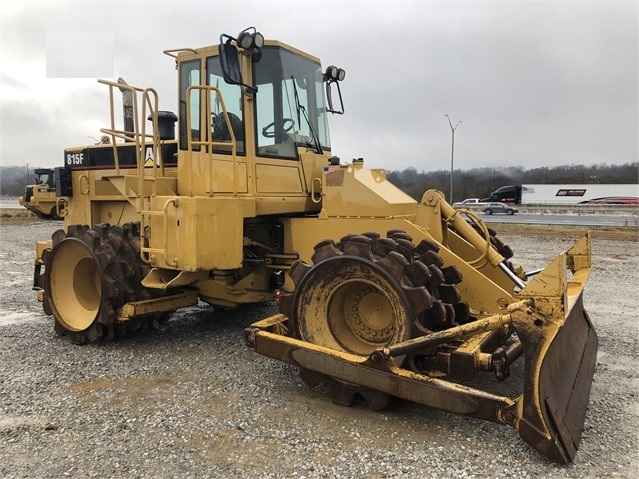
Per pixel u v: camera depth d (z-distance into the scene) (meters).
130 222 6.01
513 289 5.11
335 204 5.07
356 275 3.95
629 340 5.71
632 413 3.85
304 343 4.05
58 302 5.86
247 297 5.75
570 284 4.24
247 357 5.18
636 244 16.16
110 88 5.46
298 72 5.79
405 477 3.05
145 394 4.25
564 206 37.09
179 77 5.54
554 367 3.28
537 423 3.10
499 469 3.12
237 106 5.20
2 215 33.22
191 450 3.35
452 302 4.00
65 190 6.89
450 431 3.60
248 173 5.18
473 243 4.88
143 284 5.23
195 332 6.10
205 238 4.75
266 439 3.49
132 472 3.11
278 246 5.75
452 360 3.60
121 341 5.74
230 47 4.69
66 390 4.33
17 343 5.66
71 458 3.26
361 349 4.08
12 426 3.68
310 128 5.94
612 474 3.05
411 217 4.98
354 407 3.98
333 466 3.16
